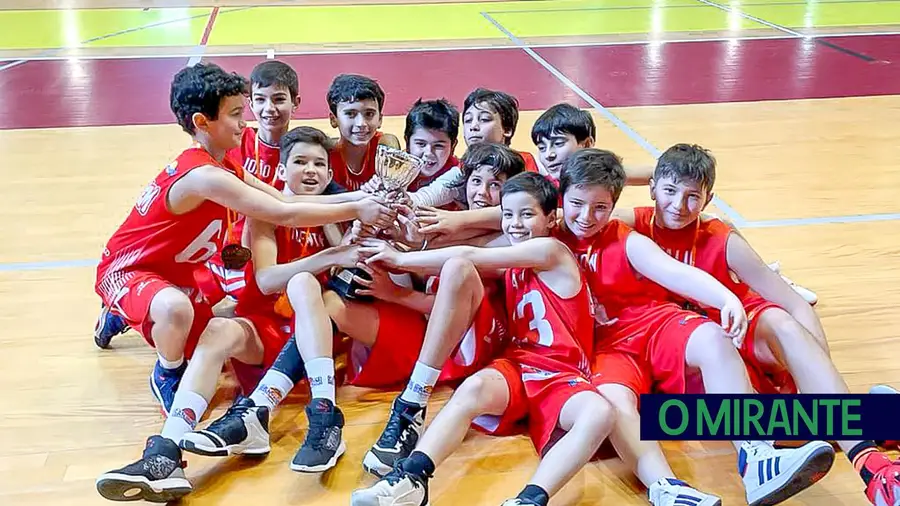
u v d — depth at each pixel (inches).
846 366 86.4
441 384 85.9
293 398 83.7
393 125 171.6
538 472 66.4
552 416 71.4
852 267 108.6
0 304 100.0
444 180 90.3
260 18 310.8
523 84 210.8
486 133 93.7
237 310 85.2
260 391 75.4
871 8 326.0
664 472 67.9
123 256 80.0
